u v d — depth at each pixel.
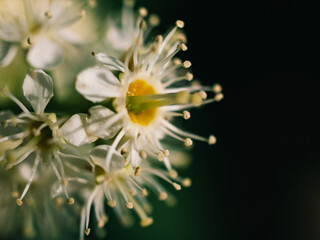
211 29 0.11
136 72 0.07
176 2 0.11
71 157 0.07
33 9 0.08
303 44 0.11
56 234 0.09
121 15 0.09
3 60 0.08
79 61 0.09
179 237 0.11
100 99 0.07
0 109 0.08
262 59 0.11
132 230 0.10
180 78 0.08
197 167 0.11
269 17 0.11
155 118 0.08
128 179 0.08
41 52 0.08
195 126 0.11
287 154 0.12
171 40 0.08
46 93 0.07
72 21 0.08
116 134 0.07
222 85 0.11
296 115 0.12
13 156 0.07
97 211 0.08
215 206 0.11
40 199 0.08
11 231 0.09
